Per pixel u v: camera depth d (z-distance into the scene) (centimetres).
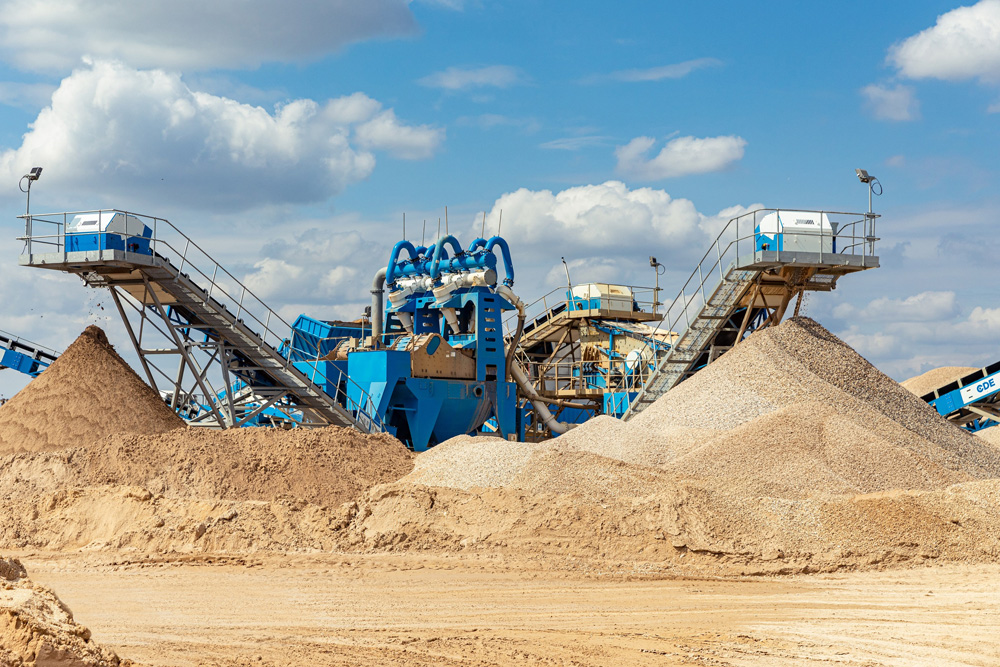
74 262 3791
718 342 4525
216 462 3100
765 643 1733
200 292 4000
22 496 3031
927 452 3106
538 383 5788
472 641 1727
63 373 3647
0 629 1203
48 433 3428
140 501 2856
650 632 1823
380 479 3114
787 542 2492
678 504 2588
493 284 4950
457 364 4909
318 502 2941
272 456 3136
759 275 4138
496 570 2400
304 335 5872
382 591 2191
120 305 4075
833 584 2250
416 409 4741
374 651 1653
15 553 2688
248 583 2272
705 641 1748
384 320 5316
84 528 2806
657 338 5494
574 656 1636
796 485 2800
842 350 3816
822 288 4309
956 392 4356
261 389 4359
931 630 1827
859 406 3353
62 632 1240
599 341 5772
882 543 2475
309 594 2159
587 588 2220
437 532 2670
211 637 1753
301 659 1584
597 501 2683
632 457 3234
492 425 5022
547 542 2569
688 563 2438
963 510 2555
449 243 5072
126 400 3581
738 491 2722
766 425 3095
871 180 4141
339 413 4434
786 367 3625
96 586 2245
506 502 2719
